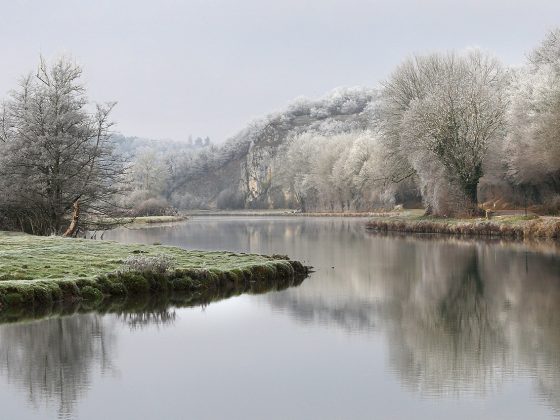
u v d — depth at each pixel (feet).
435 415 49.83
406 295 103.55
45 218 182.29
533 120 223.71
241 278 114.52
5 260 111.14
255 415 50.26
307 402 52.95
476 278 119.55
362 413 50.49
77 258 116.16
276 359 65.67
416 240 210.38
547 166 224.33
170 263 109.40
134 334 76.59
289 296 102.63
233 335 76.02
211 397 54.29
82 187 180.14
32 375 60.59
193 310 90.89
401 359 65.05
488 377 59.00
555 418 49.03
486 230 216.13
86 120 184.24
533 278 117.60
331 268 138.92
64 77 185.57
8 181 177.68
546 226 196.03
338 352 68.18
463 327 79.41
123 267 104.99
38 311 88.43
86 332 77.05
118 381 58.70
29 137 178.29
